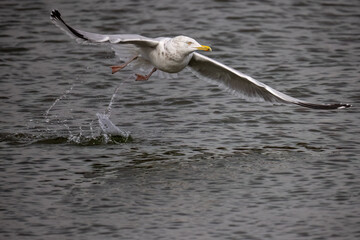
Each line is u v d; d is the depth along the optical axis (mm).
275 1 26078
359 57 21219
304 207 11828
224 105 17438
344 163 13727
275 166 13648
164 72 14039
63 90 18594
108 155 14289
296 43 22391
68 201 12102
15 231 11031
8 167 13531
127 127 16031
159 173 13352
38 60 20938
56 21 11742
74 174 13258
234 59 21016
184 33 23047
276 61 20844
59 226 11195
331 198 12156
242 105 17438
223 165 13727
